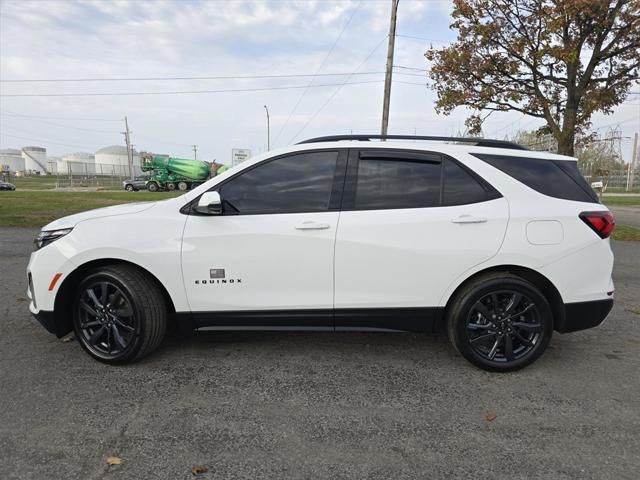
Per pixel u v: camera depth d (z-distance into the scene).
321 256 3.49
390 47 18.45
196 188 3.68
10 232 10.36
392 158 3.62
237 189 3.63
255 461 2.51
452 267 3.48
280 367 3.66
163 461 2.50
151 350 3.68
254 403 3.11
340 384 3.39
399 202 3.54
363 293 3.53
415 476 2.40
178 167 49.09
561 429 2.84
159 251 3.51
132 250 3.50
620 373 3.61
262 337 4.29
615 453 2.60
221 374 3.53
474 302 3.50
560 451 2.62
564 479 2.38
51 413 2.95
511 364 3.56
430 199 3.54
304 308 3.56
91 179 68.25
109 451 2.57
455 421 2.92
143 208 3.70
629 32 10.95
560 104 12.67
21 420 2.86
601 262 3.56
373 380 3.46
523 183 3.58
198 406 3.06
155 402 3.10
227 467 2.46
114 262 3.67
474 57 12.27
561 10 10.22
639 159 53.34
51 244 3.63
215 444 2.65
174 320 3.95
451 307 3.59
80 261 3.55
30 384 3.33
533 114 12.73
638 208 20.88
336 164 3.62
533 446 2.66
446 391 3.30
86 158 109.94
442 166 3.60
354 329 3.63
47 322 3.67
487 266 3.48
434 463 2.51
